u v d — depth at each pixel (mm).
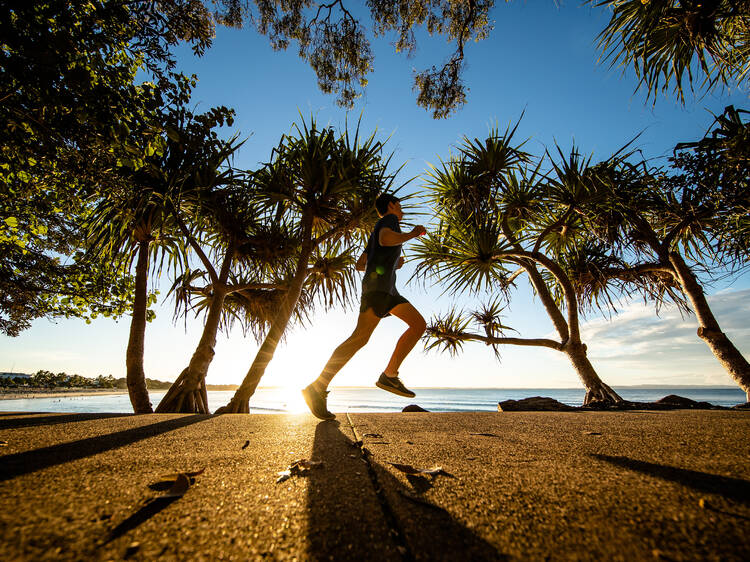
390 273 2137
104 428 1828
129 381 4941
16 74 2199
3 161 3205
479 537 602
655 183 4730
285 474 948
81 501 744
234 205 5578
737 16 3428
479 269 5699
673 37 3889
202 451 1274
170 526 638
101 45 2479
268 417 2496
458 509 722
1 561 484
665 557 523
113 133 2654
